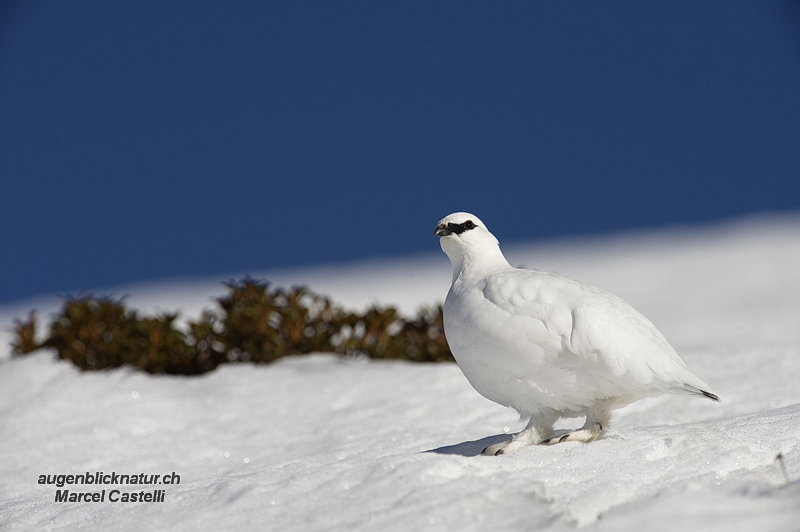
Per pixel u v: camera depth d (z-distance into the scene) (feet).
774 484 20.33
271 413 40.91
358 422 37.42
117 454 35.40
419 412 38.09
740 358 44.57
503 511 19.69
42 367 51.65
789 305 100.68
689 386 23.35
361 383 44.73
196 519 21.49
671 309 112.16
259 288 55.01
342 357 52.54
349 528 19.61
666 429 27.37
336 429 36.58
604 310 24.20
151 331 51.80
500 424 34.73
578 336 23.76
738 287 123.03
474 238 29.81
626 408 35.78
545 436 26.37
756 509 18.04
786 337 80.02
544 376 24.85
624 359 23.43
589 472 22.22
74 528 22.76
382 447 31.71
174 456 34.78
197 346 52.65
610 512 18.76
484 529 18.90
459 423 35.88
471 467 22.70
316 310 55.93
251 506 21.76
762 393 36.76
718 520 17.63
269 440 36.27
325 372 48.11
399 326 54.95
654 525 17.70
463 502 20.16
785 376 39.75
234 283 55.16
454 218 30.19
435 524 19.24
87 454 35.35
